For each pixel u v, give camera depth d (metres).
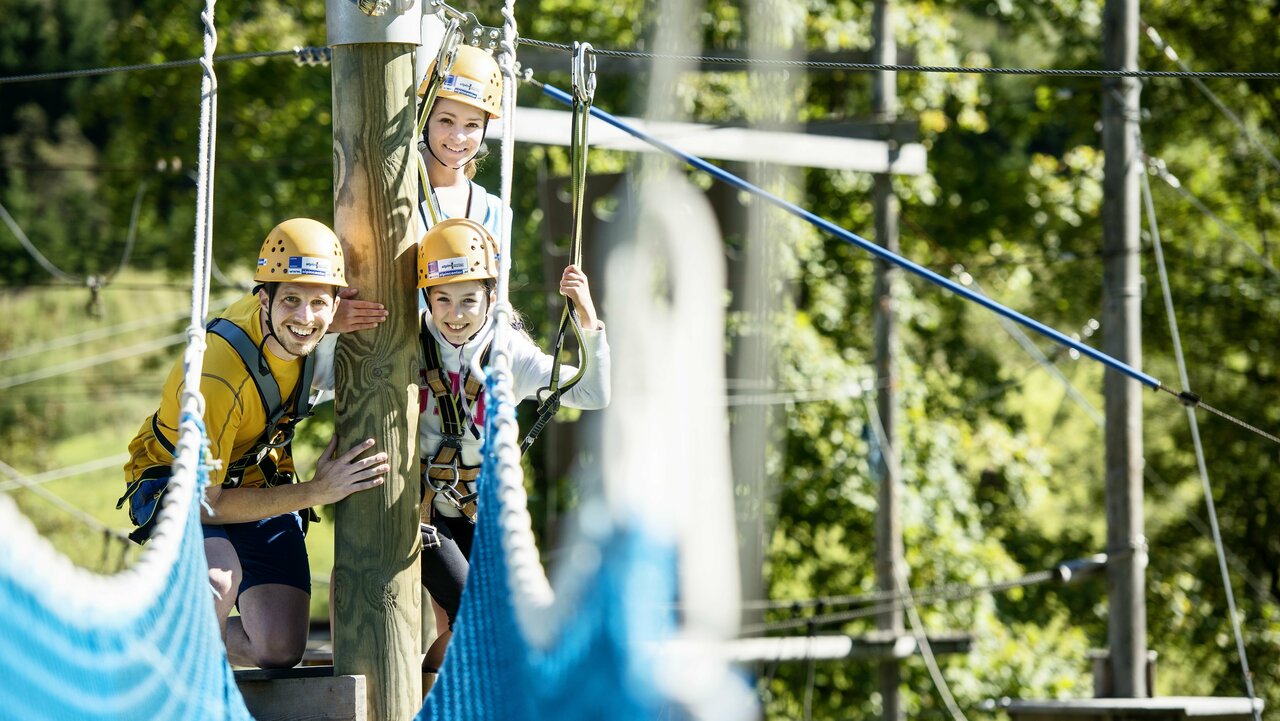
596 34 27.06
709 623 1.62
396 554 6.04
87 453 45.41
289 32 30.89
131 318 46.94
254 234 30.08
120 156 36.31
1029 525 30.33
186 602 4.48
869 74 28.64
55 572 3.05
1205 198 29.28
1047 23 31.28
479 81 6.92
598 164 27.70
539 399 6.46
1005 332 30.73
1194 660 28.55
